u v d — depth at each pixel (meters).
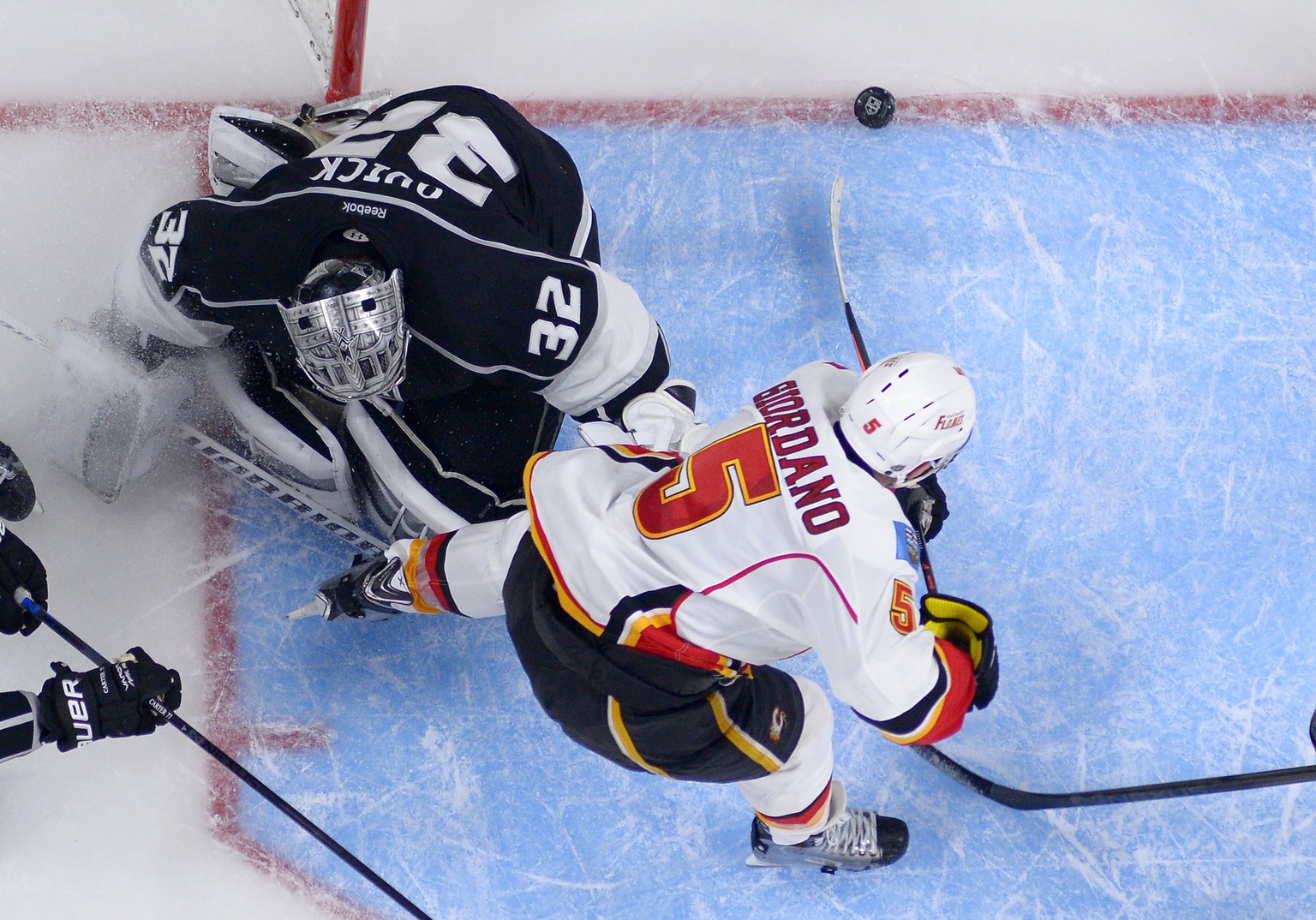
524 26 4.14
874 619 2.10
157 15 4.00
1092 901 3.15
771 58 4.12
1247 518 3.56
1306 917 3.13
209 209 2.54
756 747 2.54
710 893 3.14
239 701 3.21
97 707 2.58
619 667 2.40
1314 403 3.71
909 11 4.23
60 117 3.79
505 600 2.57
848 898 3.16
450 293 2.49
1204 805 3.23
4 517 3.03
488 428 3.03
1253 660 3.40
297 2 4.04
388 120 2.79
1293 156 4.05
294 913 3.05
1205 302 3.82
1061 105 4.08
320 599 3.07
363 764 3.19
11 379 3.33
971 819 3.24
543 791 3.21
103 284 3.45
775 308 3.76
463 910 3.09
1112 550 3.52
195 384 2.83
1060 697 3.36
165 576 3.28
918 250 3.84
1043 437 3.64
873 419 2.12
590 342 2.65
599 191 3.87
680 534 2.29
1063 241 3.87
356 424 2.82
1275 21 4.27
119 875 3.02
